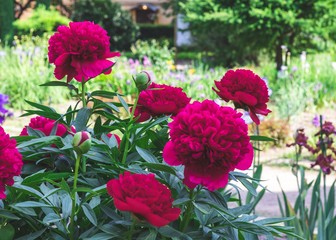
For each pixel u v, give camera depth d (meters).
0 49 13.37
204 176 1.87
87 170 2.27
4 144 1.85
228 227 2.16
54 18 17.09
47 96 11.30
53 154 2.27
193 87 11.71
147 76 2.25
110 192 1.80
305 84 11.88
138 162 2.19
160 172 2.18
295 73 12.64
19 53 12.27
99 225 1.97
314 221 3.89
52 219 1.99
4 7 15.98
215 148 1.83
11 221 2.18
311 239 3.87
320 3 14.05
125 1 35.50
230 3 14.57
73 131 2.39
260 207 5.97
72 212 1.98
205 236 2.08
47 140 2.07
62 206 2.04
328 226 3.78
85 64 2.23
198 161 1.87
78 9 24.39
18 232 2.20
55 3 22.47
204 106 1.93
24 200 2.15
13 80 11.19
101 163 2.31
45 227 2.14
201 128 1.84
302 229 3.86
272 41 14.49
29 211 2.01
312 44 15.32
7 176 1.82
